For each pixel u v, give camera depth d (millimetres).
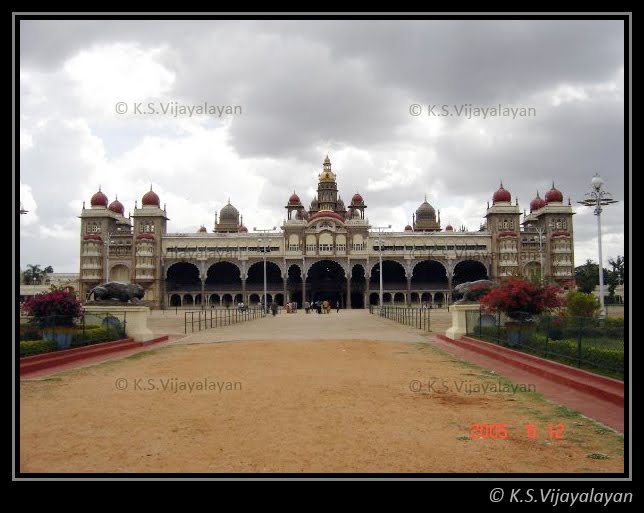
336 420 12359
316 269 115500
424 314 64688
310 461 9508
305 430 11500
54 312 24312
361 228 109375
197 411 13203
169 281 110188
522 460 9625
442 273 115812
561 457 9805
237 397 14867
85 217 108312
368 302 105750
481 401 14492
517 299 24750
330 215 109562
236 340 33125
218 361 22609
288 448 10250
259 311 78125
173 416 12688
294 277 114625
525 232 108938
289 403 14117
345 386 16578
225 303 112688
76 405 13867
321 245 108625
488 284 33156
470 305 32094
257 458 9656
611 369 15953
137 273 104000
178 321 55156
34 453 9875
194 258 106812
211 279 116250
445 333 35125
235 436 11023
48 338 23094
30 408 13531
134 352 26625
